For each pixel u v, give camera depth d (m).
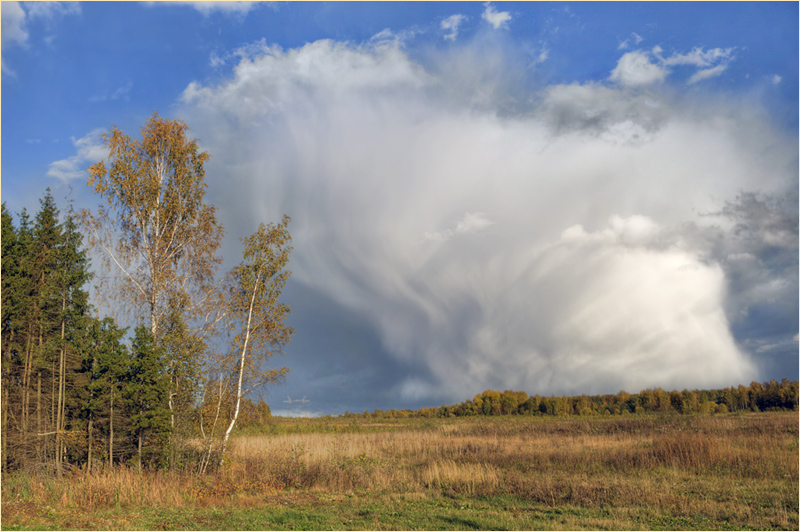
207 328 25.98
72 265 26.31
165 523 14.55
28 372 24.61
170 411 23.16
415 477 22.06
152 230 28.02
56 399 24.31
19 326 24.31
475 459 25.77
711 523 13.45
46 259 25.78
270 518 15.05
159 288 26.45
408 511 15.63
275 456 25.05
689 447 23.03
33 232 26.80
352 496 18.64
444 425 63.19
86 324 25.36
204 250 28.08
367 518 14.85
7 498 18.19
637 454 23.70
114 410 23.27
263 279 26.94
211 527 14.00
